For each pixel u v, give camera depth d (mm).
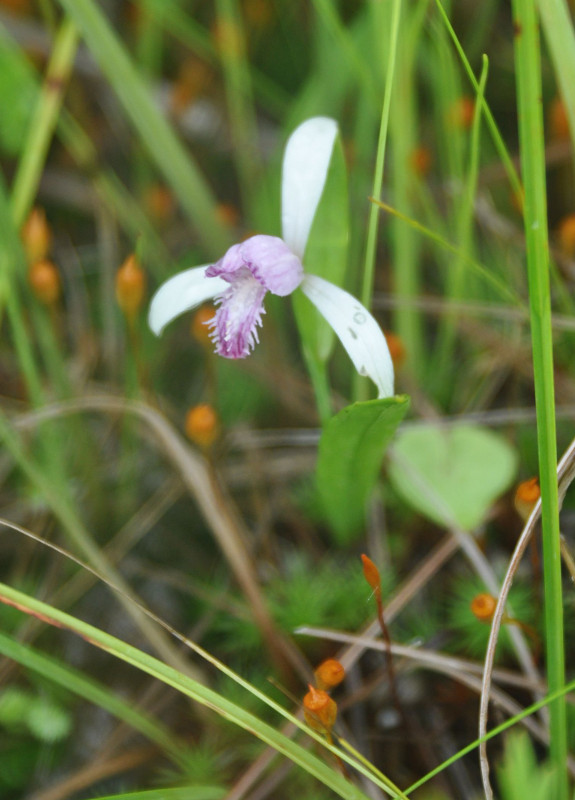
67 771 449
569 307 471
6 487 486
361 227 500
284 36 536
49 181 522
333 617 461
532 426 482
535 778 414
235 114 506
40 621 463
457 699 448
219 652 462
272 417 499
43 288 462
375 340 423
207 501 454
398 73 462
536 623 444
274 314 495
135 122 476
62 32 480
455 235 490
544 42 506
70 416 474
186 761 444
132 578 474
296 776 440
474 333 491
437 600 463
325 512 470
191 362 509
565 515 465
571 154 493
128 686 459
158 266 502
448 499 458
